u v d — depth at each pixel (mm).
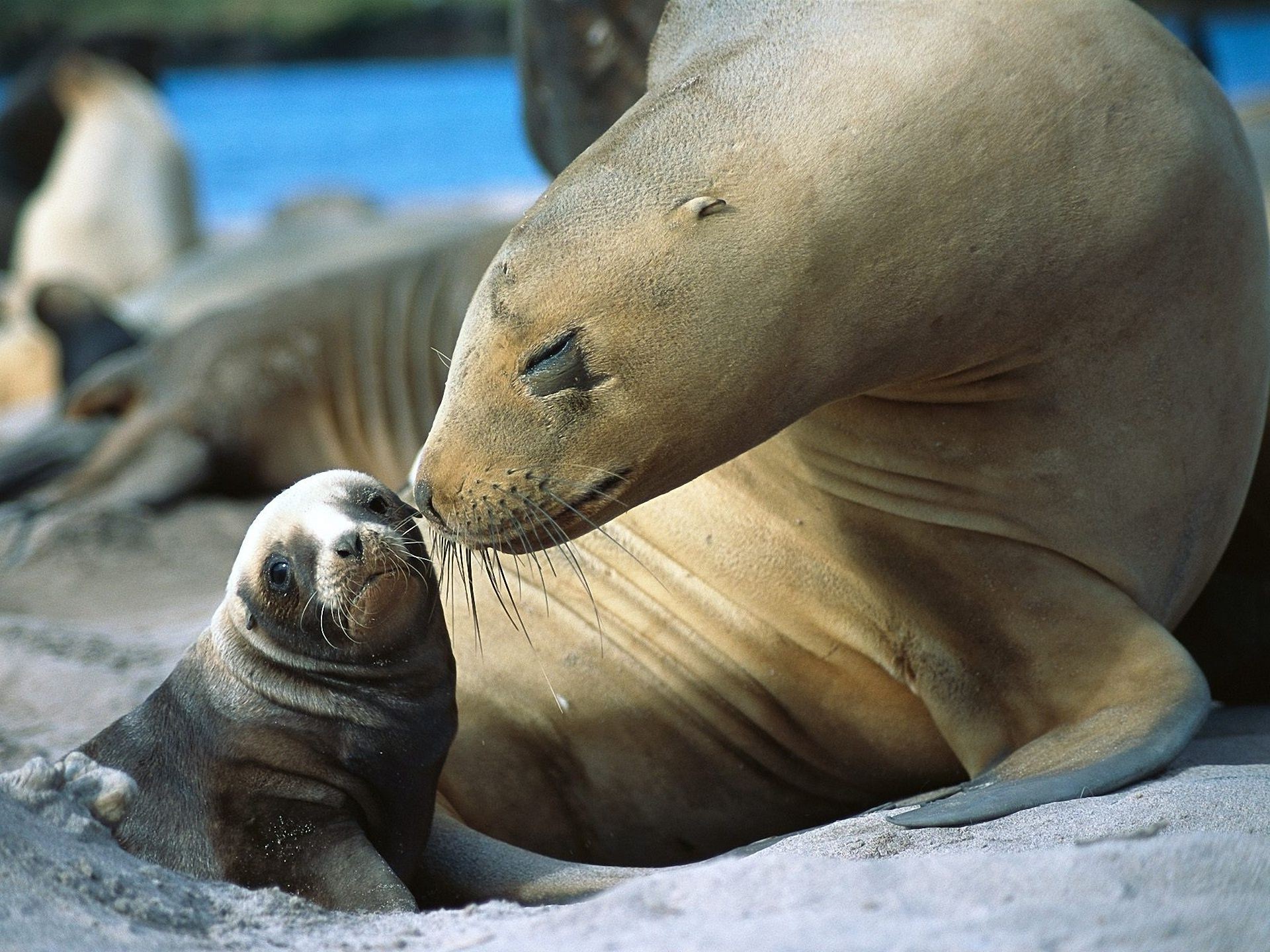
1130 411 8195
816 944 5074
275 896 6566
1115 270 7871
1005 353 8008
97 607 15094
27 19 91688
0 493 19281
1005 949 4953
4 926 5520
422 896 8203
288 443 18625
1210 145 8102
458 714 8984
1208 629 10242
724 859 7457
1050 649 8406
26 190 45469
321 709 7906
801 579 8891
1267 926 5113
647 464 7523
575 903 7035
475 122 70750
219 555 16797
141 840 7680
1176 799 6977
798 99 7621
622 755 9211
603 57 15188
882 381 7977
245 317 19094
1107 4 8266
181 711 8078
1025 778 7656
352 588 7887
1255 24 65500
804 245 7430
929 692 8695
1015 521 8406
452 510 7469
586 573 9234
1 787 6812
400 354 18094
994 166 7664
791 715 9039
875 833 7035
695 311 7340
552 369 7359
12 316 34375
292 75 92562
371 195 41938
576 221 7477
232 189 58656
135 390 19922
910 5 7941
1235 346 8344
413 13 93750
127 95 38094
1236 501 8867
